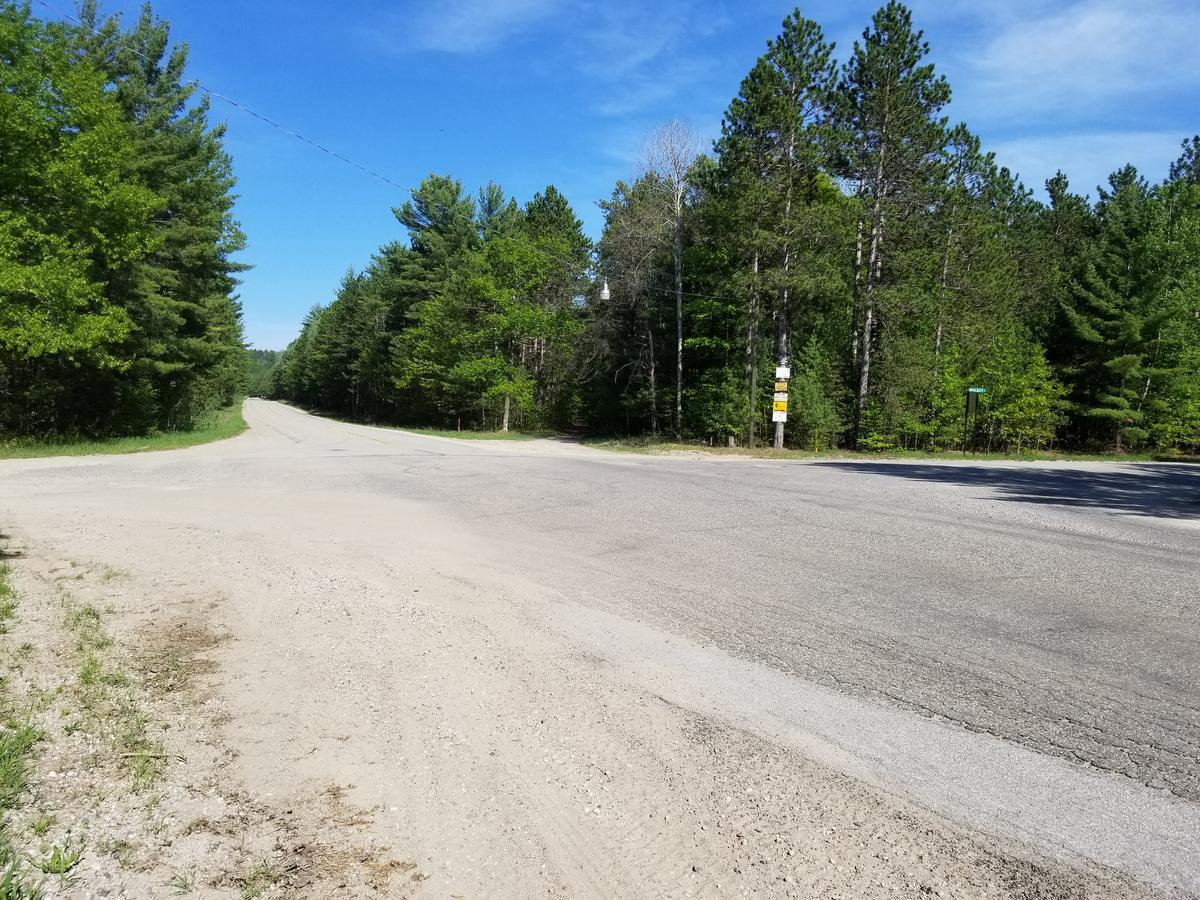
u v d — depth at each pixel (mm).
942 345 33656
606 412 41281
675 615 5844
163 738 3613
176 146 28281
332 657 4863
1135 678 4570
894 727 3891
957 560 7809
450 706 4125
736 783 3322
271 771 3357
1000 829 2965
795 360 31953
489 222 51812
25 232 19391
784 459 25078
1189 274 36250
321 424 55688
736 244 27688
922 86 28016
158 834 2820
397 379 56219
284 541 8539
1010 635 5387
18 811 2893
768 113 26516
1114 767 3467
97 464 17359
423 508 11188
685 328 34406
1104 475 19938
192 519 9812
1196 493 15188
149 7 29219
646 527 9672
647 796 3207
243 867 2656
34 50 20031
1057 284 39469
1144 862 2748
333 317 84312
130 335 26641
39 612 5523
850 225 28188
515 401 48094
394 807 3098
